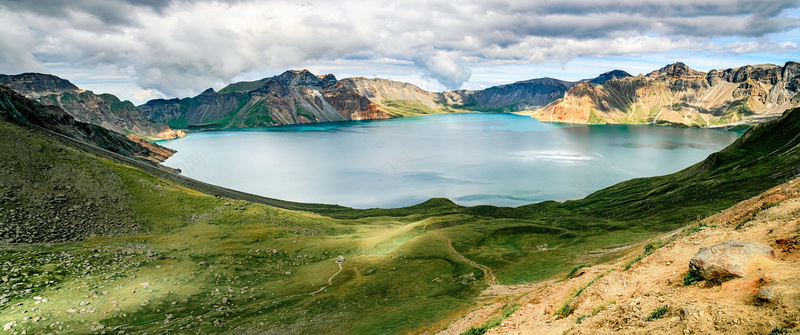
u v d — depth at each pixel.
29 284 61.97
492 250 108.50
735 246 20.25
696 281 20.53
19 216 88.00
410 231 125.88
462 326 43.69
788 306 14.91
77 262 74.31
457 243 110.56
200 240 100.62
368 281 84.19
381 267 92.62
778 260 19.25
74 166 116.81
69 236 89.06
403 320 59.47
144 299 64.62
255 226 115.25
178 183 170.62
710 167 199.25
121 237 94.88
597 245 98.94
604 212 177.62
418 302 69.88
